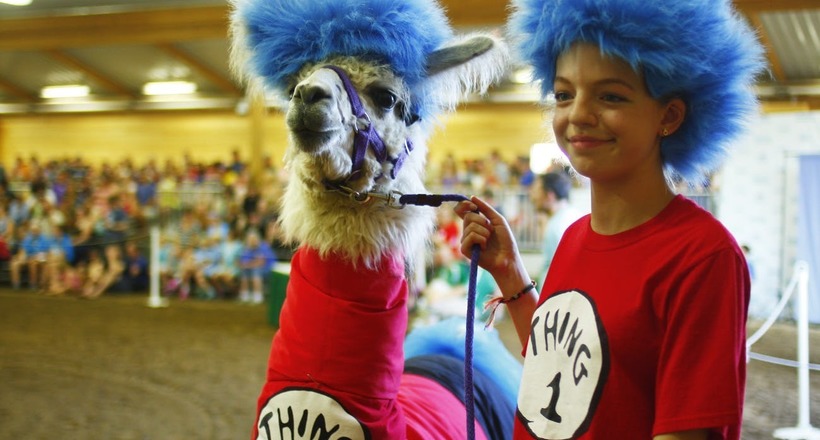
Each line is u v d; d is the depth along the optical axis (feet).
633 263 4.35
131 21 41.29
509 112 54.19
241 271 34.73
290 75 6.41
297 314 5.85
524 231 36.45
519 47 5.03
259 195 37.17
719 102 4.47
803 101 41.06
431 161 44.27
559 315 4.69
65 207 41.70
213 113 61.26
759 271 30.35
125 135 64.08
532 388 4.77
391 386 5.84
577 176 5.47
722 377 3.82
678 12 4.16
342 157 5.86
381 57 6.27
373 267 5.90
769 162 30.17
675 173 4.84
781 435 15.21
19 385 19.11
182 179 45.73
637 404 4.22
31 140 66.85
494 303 6.15
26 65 53.72
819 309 28.68
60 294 36.60
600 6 4.18
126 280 36.96
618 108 4.30
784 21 32.30
